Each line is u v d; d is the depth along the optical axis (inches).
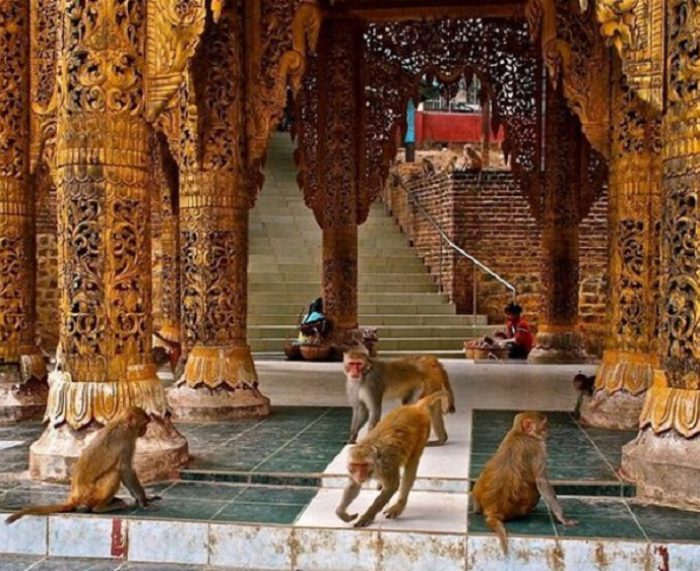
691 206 152.5
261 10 247.4
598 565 130.1
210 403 237.3
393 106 426.3
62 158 173.0
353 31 408.2
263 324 512.7
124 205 172.4
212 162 243.3
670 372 158.4
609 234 235.3
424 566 134.2
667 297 158.4
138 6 172.6
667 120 156.5
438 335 512.1
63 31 172.7
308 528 138.2
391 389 196.1
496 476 140.5
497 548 132.6
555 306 421.4
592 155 415.8
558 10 228.5
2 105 244.1
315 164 418.0
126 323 173.5
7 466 183.3
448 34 424.8
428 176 587.5
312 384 328.8
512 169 432.8
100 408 169.9
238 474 171.8
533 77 426.0
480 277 547.8
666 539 131.0
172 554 141.3
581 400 242.2
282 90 248.5
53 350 483.8
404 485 145.9
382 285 559.5
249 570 138.5
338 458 185.0
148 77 174.4
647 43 156.9
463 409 260.7
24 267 249.4
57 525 144.1
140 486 152.6
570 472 170.1
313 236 609.9
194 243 245.1
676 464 153.0
